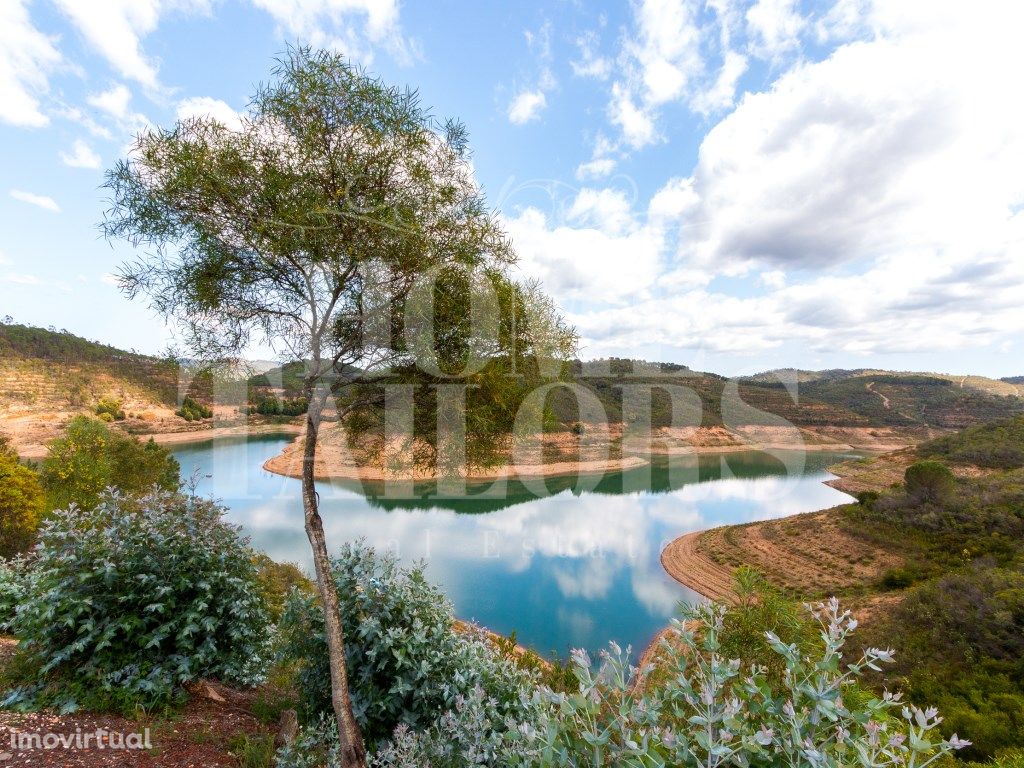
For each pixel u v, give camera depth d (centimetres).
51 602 441
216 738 407
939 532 3416
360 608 465
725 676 181
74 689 421
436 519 3947
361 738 387
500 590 2733
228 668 502
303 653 471
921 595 2161
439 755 353
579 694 193
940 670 1579
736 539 3919
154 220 434
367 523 3584
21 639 441
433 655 440
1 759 331
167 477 2564
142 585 478
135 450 2405
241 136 437
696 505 5134
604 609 2548
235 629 515
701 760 167
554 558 3294
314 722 448
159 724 410
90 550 474
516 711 428
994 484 4156
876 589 2923
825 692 162
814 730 163
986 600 1870
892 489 4688
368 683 439
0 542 1769
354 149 449
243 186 431
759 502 5462
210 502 564
